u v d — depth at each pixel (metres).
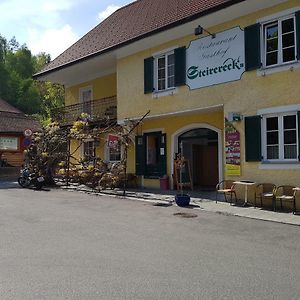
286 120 13.58
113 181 19.22
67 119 26.08
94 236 9.09
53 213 12.33
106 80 24.12
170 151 19.00
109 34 22.98
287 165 13.33
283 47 13.80
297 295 5.45
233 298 5.31
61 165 22.23
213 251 7.87
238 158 14.73
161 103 18.14
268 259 7.33
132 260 7.12
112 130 20.77
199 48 16.45
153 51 18.67
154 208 13.45
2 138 33.94
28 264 6.80
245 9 14.61
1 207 13.58
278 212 12.52
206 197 15.84
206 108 16.17
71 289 5.59
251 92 14.46
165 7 20.89
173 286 5.76
